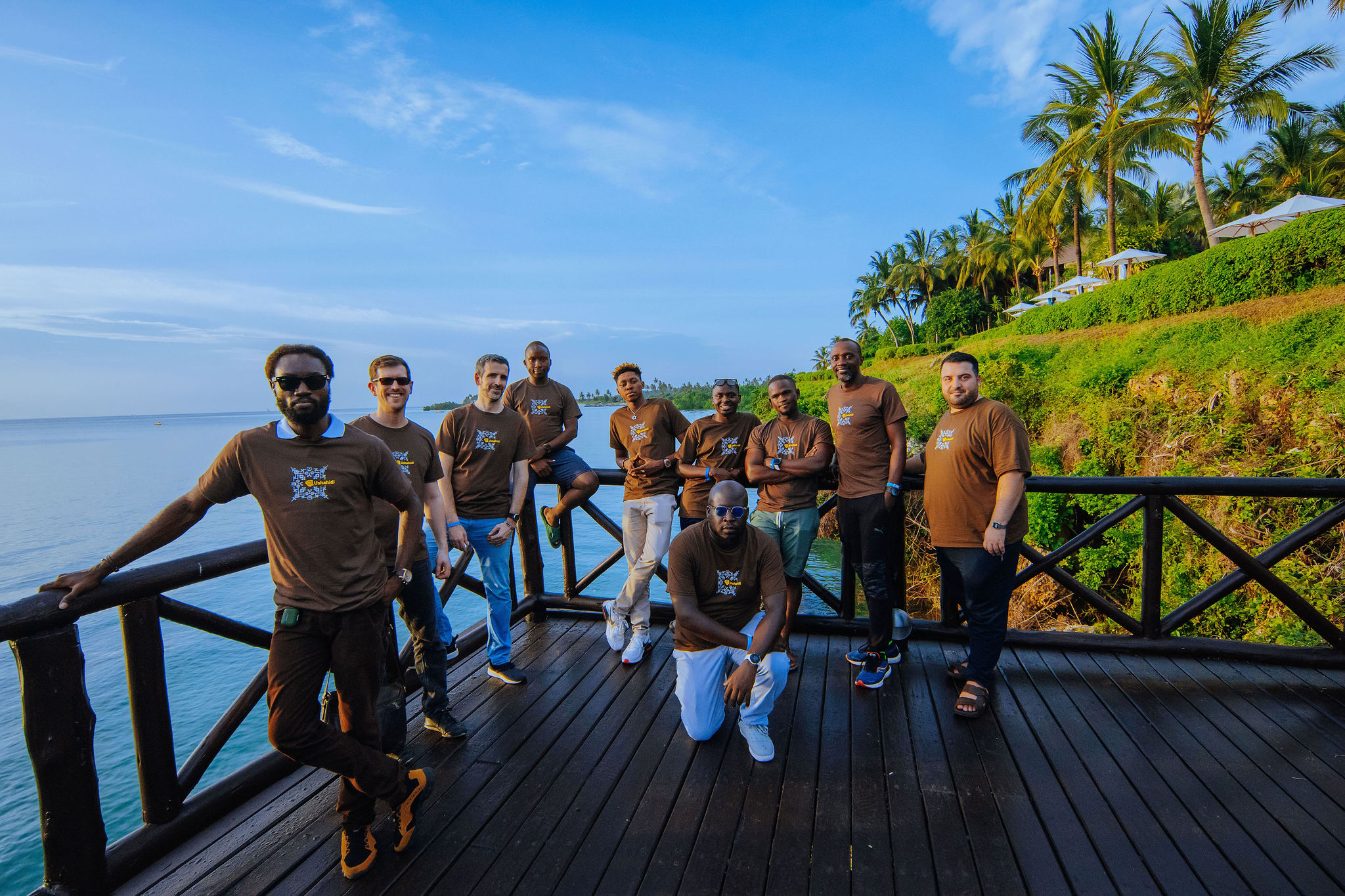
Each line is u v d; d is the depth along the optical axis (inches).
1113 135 800.3
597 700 122.7
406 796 78.9
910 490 130.4
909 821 85.3
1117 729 107.8
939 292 1729.8
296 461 72.6
